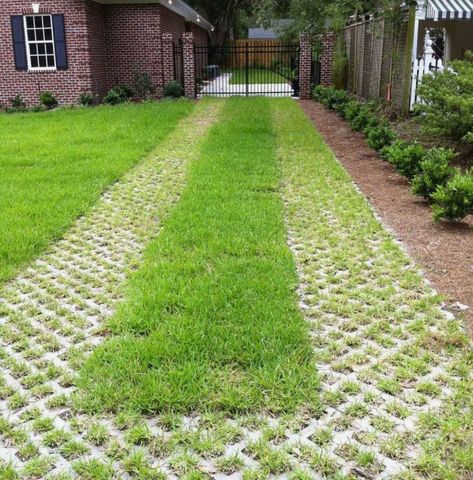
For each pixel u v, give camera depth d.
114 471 2.88
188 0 44.38
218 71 36.72
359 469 2.87
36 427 3.21
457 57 16.27
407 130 12.27
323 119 15.54
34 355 3.98
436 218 6.45
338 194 7.93
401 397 3.43
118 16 20.97
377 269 5.33
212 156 10.09
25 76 19.61
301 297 4.79
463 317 4.38
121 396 3.41
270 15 16.08
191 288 4.80
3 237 6.06
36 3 18.94
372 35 16.80
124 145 11.35
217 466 2.90
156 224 6.79
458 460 2.90
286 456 2.95
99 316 4.52
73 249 6.00
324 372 3.70
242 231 6.22
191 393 3.40
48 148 11.12
